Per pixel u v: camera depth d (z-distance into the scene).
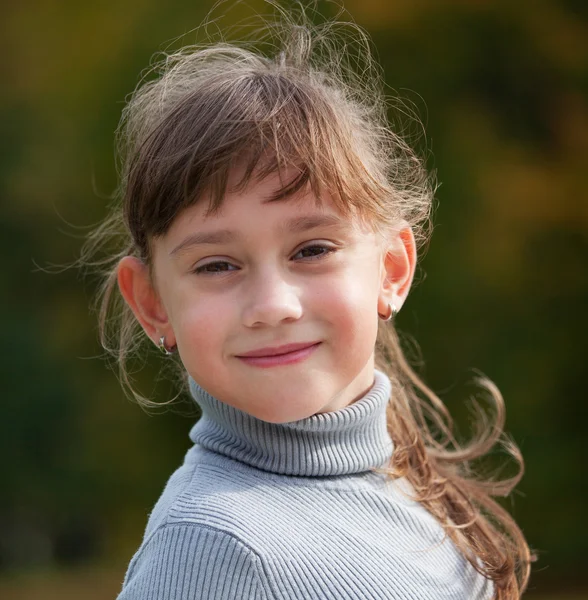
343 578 3.27
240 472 3.48
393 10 13.25
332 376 3.44
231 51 4.20
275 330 3.33
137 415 14.84
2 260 15.22
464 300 13.05
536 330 13.39
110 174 14.70
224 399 3.46
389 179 4.29
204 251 3.35
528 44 13.51
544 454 13.42
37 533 16.17
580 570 13.75
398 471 3.90
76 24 15.26
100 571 15.49
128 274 3.89
